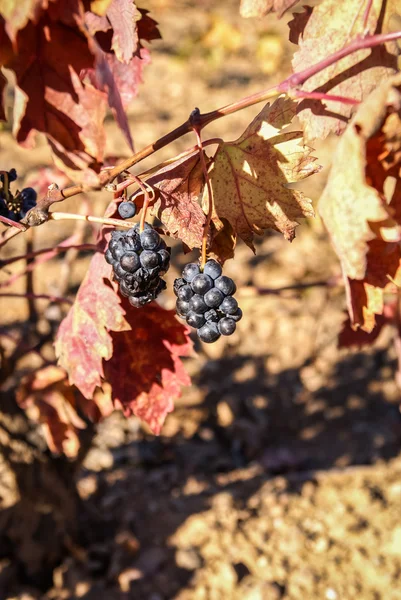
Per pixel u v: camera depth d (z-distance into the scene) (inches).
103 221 28.3
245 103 26.9
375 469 62.6
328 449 70.1
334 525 56.1
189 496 60.3
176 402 74.5
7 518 50.3
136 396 33.9
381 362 80.9
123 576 52.3
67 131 24.5
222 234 29.9
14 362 46.1
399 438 71.0
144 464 66.7
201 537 55.3
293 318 84.6
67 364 31.6
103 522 57.6
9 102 108.2
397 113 22.9
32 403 40.0
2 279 67.0
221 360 80.7
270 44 134.3
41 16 23.2
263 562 52.9
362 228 23.0
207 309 26.6
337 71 27.3
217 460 68.0
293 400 76.2
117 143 106.3
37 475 50.4
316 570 52.3
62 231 91.2
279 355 81.6
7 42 23.3
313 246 94.7
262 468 66.5
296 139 28.6
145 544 55.2
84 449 51.6
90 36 22.9
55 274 83.9
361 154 22.8
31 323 52.2
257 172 29.0
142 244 26.4
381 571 52.1
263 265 91.4
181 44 138.9
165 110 119.4
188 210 28.6
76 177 24.6
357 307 26.4
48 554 52.2
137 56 30.0
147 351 33.5
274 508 58.0
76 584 52.2
